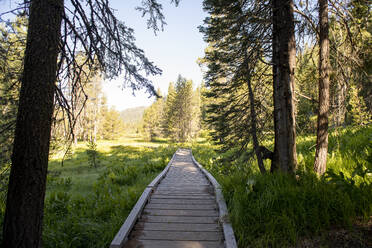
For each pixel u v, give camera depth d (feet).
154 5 12.64
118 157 70.85
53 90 8.38
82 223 12.72
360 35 15.96
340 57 16.79
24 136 7.66
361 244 8.18
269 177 14.24
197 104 166.09
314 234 9.57
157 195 19.03
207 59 26.68
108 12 11.77
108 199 17.61
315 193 11.27
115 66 13.88
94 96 99.04
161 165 39.70
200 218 13.61
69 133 11.79
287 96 14.67
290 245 9.28
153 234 11.48
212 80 26.89
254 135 23.65
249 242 10.11
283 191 12.01
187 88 140.05
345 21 15.87
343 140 23.21
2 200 14.34
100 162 57.06
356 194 10.32
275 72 15.26
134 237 11.18
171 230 11.94
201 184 24.89
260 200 12.06
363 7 15.71
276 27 15.12
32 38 7.98
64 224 12.82
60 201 17.16
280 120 14.87
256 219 11.27
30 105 7.74
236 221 11.28
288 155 14.55
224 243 10.50
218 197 15.72
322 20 15.84
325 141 15.60
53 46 8.30
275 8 14.28
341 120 19.04
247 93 25.63
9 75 10.47
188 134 141.49
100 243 10.68
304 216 10.22
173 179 28.89
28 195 7.61
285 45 14.80
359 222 9.41
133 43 13.10
